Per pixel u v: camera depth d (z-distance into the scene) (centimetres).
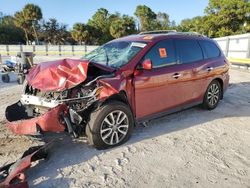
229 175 387
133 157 437
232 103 764
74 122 432
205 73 632
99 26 5862
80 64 439
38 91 474
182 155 445
